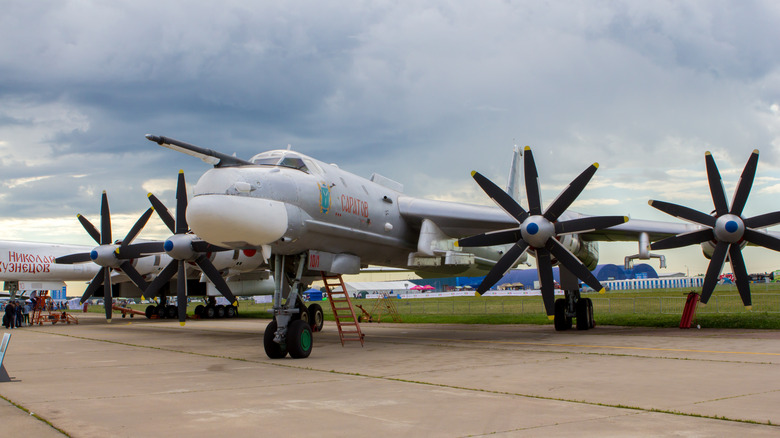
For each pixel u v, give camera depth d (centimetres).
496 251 1920
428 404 634
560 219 1595
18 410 629
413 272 2103
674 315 2102
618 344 1270
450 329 1919
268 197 1137
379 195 1508
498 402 640
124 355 1229
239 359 1124
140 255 1983
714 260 1410
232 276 2758
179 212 1667
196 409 623
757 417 550
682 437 479
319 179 1276
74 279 3127
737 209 1404
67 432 525
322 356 1148
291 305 1163
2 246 2809
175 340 1634
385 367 961
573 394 684
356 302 5550
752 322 1644
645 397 657
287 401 663
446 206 1567
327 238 1300
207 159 1143
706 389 703
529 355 1105
